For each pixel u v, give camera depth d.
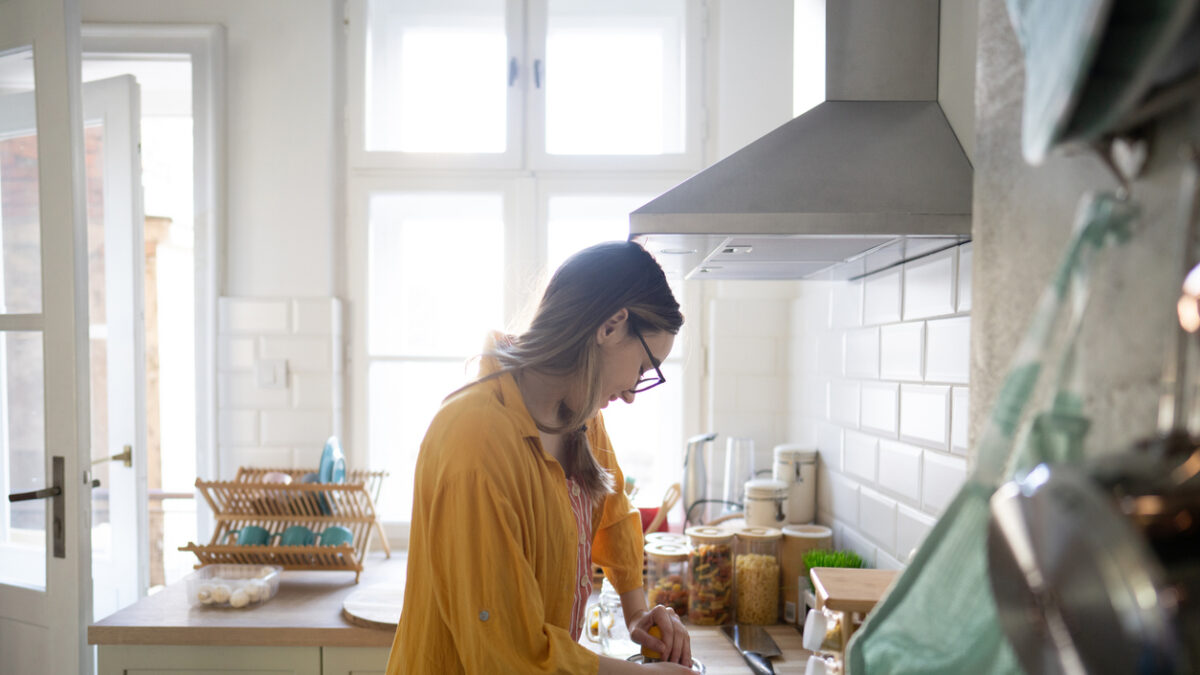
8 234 1.81
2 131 1.80
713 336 2.40
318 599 1.70
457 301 2.56
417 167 2.46
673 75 2.53
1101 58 0.33
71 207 1.71
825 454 1.99
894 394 1.49
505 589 0.91
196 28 2.38
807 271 1.61
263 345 2.40
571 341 1.06
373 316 2.54
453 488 0.93
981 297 0.54
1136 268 0.37
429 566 0.95
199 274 2.46
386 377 2.55
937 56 1.24
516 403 1.04
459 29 2.54
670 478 2.58
